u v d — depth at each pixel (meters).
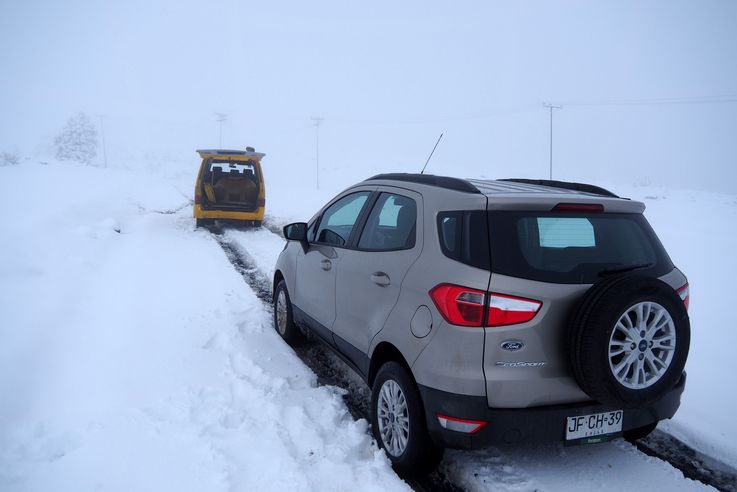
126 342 5.00
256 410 3.82
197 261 9.12
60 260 8.00
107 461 3.11
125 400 3.89
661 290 2.55
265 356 4.89
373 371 3.53
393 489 2.94
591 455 3.42
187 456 3.19
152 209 16.89
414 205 3.34
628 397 2.54
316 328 4.50
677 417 3.92
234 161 13.29
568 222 2.89
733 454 3.42
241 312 6.21
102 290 6.83
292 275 5.12
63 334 5.11
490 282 2.62
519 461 3.32
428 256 2.97
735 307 7.00
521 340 2.60
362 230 3.91
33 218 10.50
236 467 3.09
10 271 7.01
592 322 2.49
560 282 2.66
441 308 2.74
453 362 2.67
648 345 2.57
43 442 3.28
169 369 4.48
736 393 4.33
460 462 3.30
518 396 2.62
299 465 3.12
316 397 4.10
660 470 3.25
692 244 12.68
